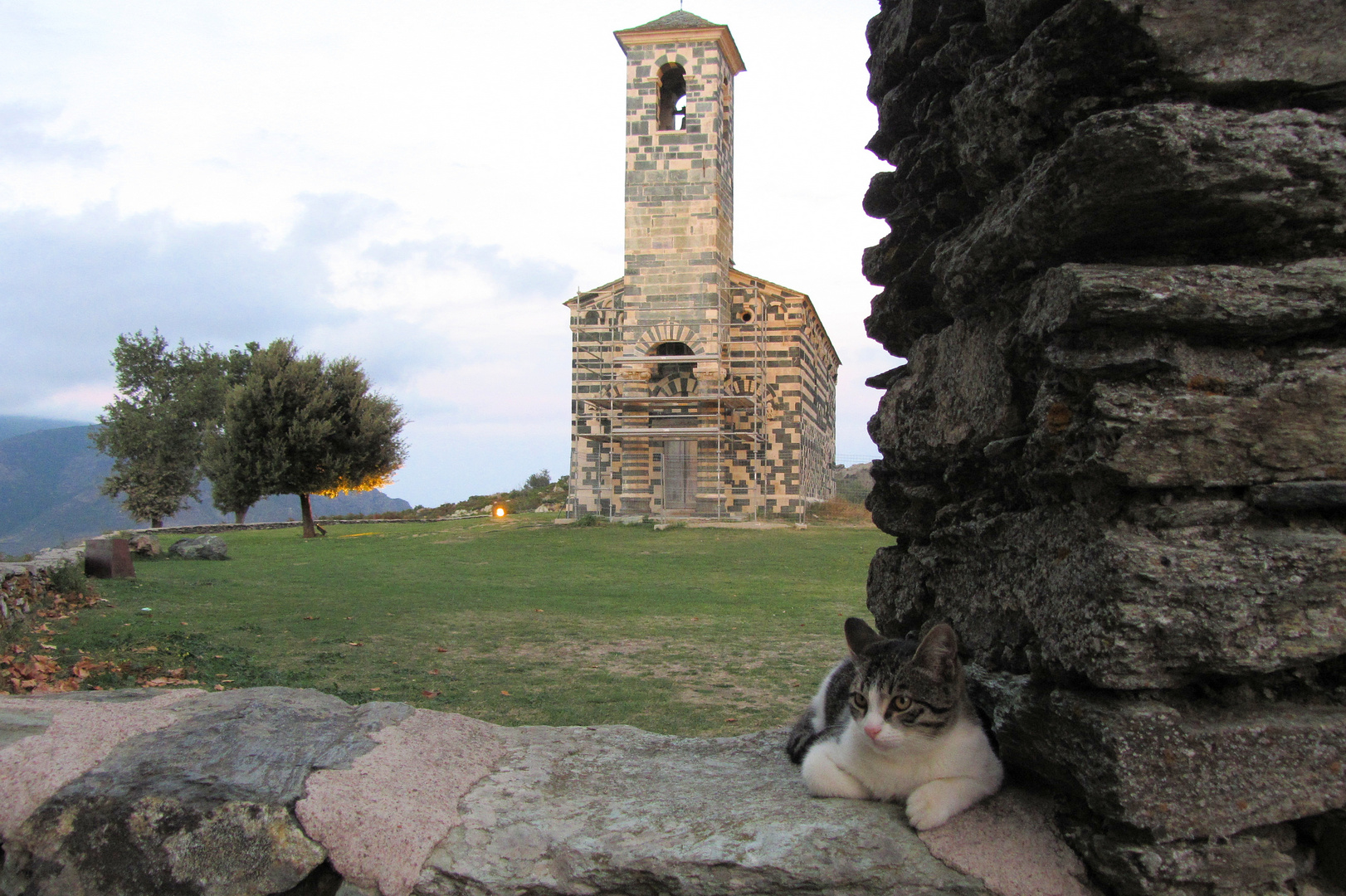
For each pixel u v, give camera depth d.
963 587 3.74
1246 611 2.52
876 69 4.74
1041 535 3.03
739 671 9.20
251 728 3.54
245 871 2.91
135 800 3.00
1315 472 2.62
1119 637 2.50
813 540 26.72
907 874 2.74
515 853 2.94
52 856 2.96
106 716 3.54
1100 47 2.78
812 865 2.74
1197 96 2.76
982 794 3.07
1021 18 3.23
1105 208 2.71
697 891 2.76
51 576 12.75
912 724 3.08
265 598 14.28
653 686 8.45
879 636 3.69
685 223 34.22
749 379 34.84
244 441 32.81
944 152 3.93
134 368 49.09
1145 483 2.57
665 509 34.94
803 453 35.38
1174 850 2.52
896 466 4.48
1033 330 2.99
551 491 52.88
